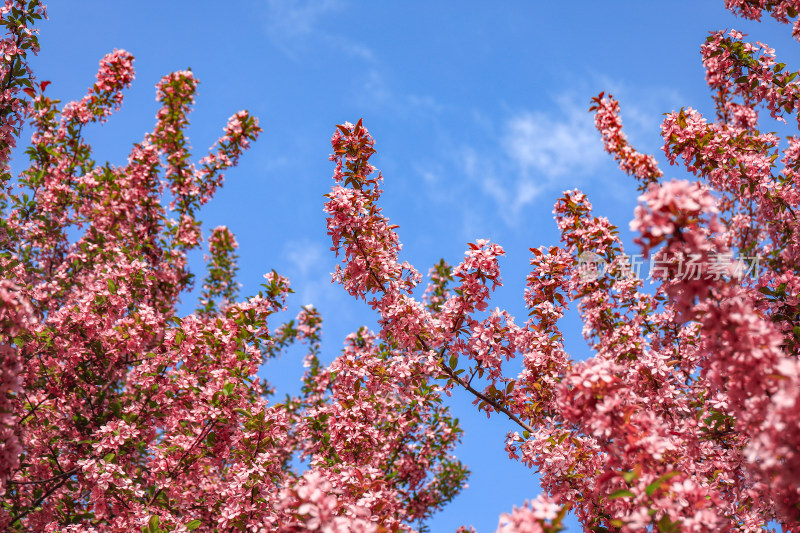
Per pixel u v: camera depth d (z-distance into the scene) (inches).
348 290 226.1
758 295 192.5
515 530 102.8
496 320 215.3
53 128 347.9
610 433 121.6
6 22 212.8
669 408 188.5
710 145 237.8
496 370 216.2
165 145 393.4
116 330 261.6
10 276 221.3
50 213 342.0
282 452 365.4
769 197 230.7
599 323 248.2
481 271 211.8
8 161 214.1
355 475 198.5
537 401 218.8
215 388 243.3
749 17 251.0
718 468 175.5
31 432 250.1
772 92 235.3
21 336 235.8
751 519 169.2
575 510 181.6
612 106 301.4
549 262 236.1
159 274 354.6
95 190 360.5
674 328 237.8
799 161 232.2
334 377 268.5
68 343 261.6
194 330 261.4
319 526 120.3
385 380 266.2
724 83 261.6
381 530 151.0
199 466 261.0
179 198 391.5
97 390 277.6
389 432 306.8
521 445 202.5
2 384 144.9
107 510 230.5
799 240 229.6
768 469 110.6
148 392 272.1
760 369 104.0
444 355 227.8
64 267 335.3
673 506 113.3
